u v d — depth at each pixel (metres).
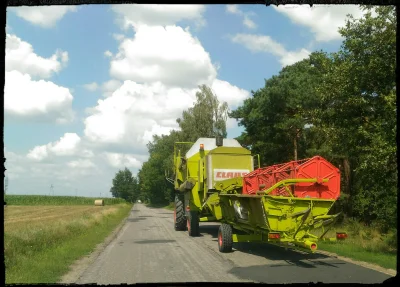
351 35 11.58
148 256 11.13
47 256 10.70
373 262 9.27
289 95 20.80
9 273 8.15
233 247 12.63
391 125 9.92
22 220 28.81
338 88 12.52
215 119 51.56
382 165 10.07
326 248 11.63
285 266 8.99
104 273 8.57
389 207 13.34
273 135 22.45
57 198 83.06
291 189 10.16
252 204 10.51
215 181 14.51
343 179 19.39
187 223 18.19
